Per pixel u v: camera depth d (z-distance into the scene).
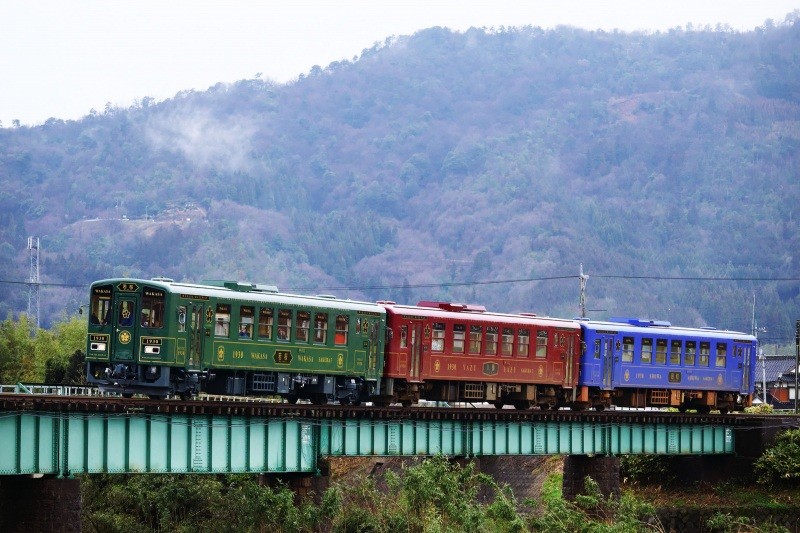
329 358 69.12
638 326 89.31
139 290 61.28
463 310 78.75
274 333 66.06
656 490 96.19
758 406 116.06
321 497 66.75
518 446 77.38
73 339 139.00
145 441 57.81
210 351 62.84
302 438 65.31
